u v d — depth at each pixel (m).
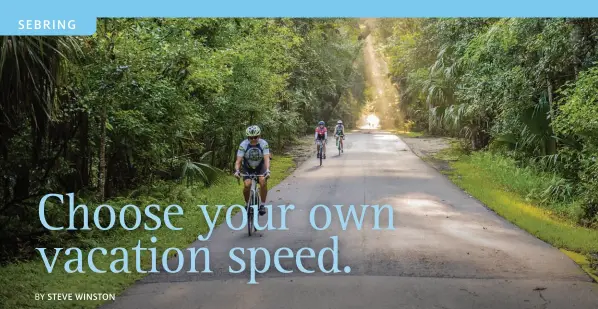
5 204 10.27
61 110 10.28
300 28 34.78
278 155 30.89
